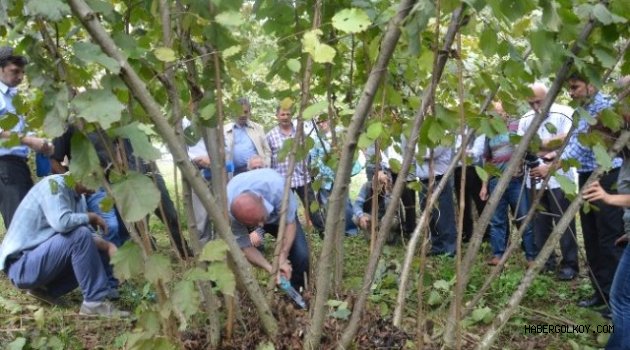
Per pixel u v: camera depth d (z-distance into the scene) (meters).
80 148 1.74
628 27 2.34
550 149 2.86
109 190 1.84
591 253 4.32
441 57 2.09
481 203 5.66
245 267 2.14
